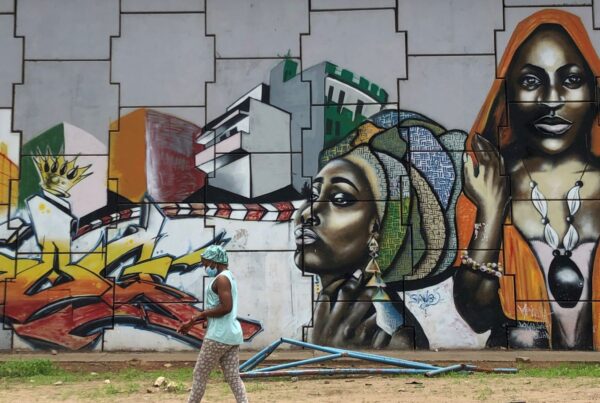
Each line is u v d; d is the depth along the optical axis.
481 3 13.14
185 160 12.93
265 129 12.98
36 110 12.95
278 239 12.83
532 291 12.72
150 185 12.89
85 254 12.74
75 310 12.62
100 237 12.77
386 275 12.74
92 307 12.63
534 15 13.13
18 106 12.95
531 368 10.97
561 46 13.14
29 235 12.77
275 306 12.70
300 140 12.96
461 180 12.91
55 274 12.70
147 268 12.73
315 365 11.02
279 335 12.64
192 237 12.80
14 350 12.48
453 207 12.88
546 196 12.90
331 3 13.14
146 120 12.97
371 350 12.55
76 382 9.71
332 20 13.13
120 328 12.59
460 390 8.73
